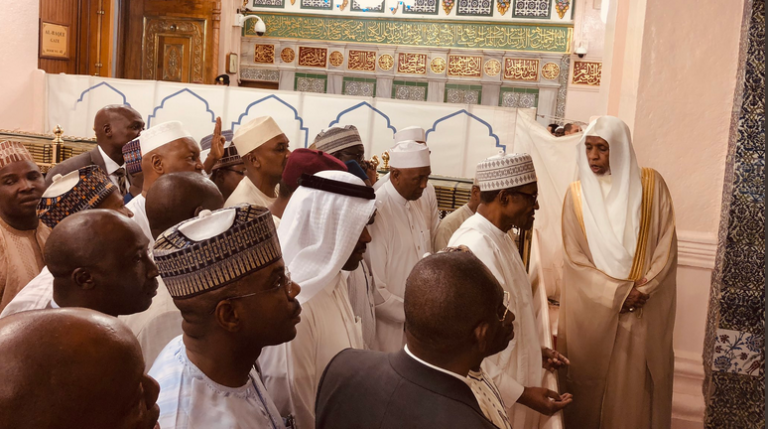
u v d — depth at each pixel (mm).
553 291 3918
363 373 1196
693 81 3234
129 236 1331
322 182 1610
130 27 9367
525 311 2084
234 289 1062
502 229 2111
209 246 1035
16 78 4945
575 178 3902
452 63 10023
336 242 1586
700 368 3285
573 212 2775
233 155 2805
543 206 3973
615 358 2688
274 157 2525
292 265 1582
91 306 1315
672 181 3297
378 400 1148
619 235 2666
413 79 10086
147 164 2396
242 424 1081
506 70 9922
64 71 7980
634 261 2656
